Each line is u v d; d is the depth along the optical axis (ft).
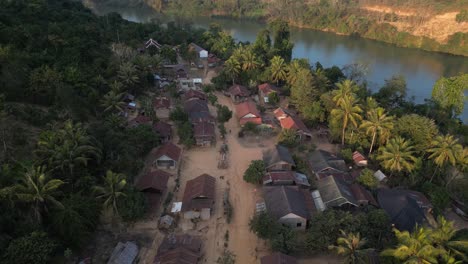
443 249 139.33
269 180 223.71
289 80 361.71
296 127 281.54
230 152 264.11
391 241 170.91
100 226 183.01
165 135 267.39
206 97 344.49
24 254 135.74
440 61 536.83
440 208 214.90
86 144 198.49
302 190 216.74
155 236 183.73
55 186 157.69
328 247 160.97
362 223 175.63
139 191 199.00
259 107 331.57
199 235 187.21
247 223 196.75
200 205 198.29
